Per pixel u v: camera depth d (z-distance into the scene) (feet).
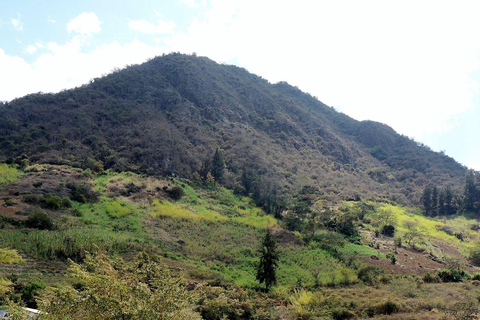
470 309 69.97
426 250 150.41
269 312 77.82
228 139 331.57
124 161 215.92
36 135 230.89
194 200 191.52
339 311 74.13
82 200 148.15
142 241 118.01
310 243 143.95
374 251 140.97
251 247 135.23
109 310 34.01
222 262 117.80
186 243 129.08
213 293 80.64
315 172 328.70
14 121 242.78
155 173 214.48
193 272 96.48
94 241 99.25
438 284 101.14
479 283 103.19
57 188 153.17
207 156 272.72
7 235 92.79
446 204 269.03
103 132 257.14
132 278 38.78
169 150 240.12
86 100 311.68
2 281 57.41
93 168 196.34
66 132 238.27
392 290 93.97
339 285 103.09
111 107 304.91
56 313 33.35
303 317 74.28
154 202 169.99
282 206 199.72
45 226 108.78
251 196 225.76
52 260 85.87
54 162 198.08
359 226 187.01
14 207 122.93
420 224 209.05
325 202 234.17
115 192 171.32
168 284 38.50
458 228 206.90
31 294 61.67
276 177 272.10
